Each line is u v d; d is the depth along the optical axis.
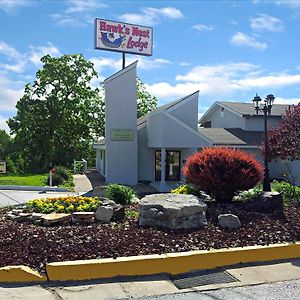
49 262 5.59
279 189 12.12
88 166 42.69
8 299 4.73
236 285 5.45
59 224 7.69
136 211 9.16
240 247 6.58
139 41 25.50
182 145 21.56
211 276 5.80
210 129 27.66
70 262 5.54
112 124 22.83
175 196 8.41
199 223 7.66
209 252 6.21
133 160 23.08
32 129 37.62
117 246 6.30
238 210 8.83
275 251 6.62
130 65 22.95
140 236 6.89
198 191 10.11
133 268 5.69
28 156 38.28
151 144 22.70
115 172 22.81
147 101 46.78
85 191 19.44
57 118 37.31
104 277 5.55
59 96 38.03
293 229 7.71
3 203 13.78
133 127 23.08
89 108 40.25
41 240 6.43
